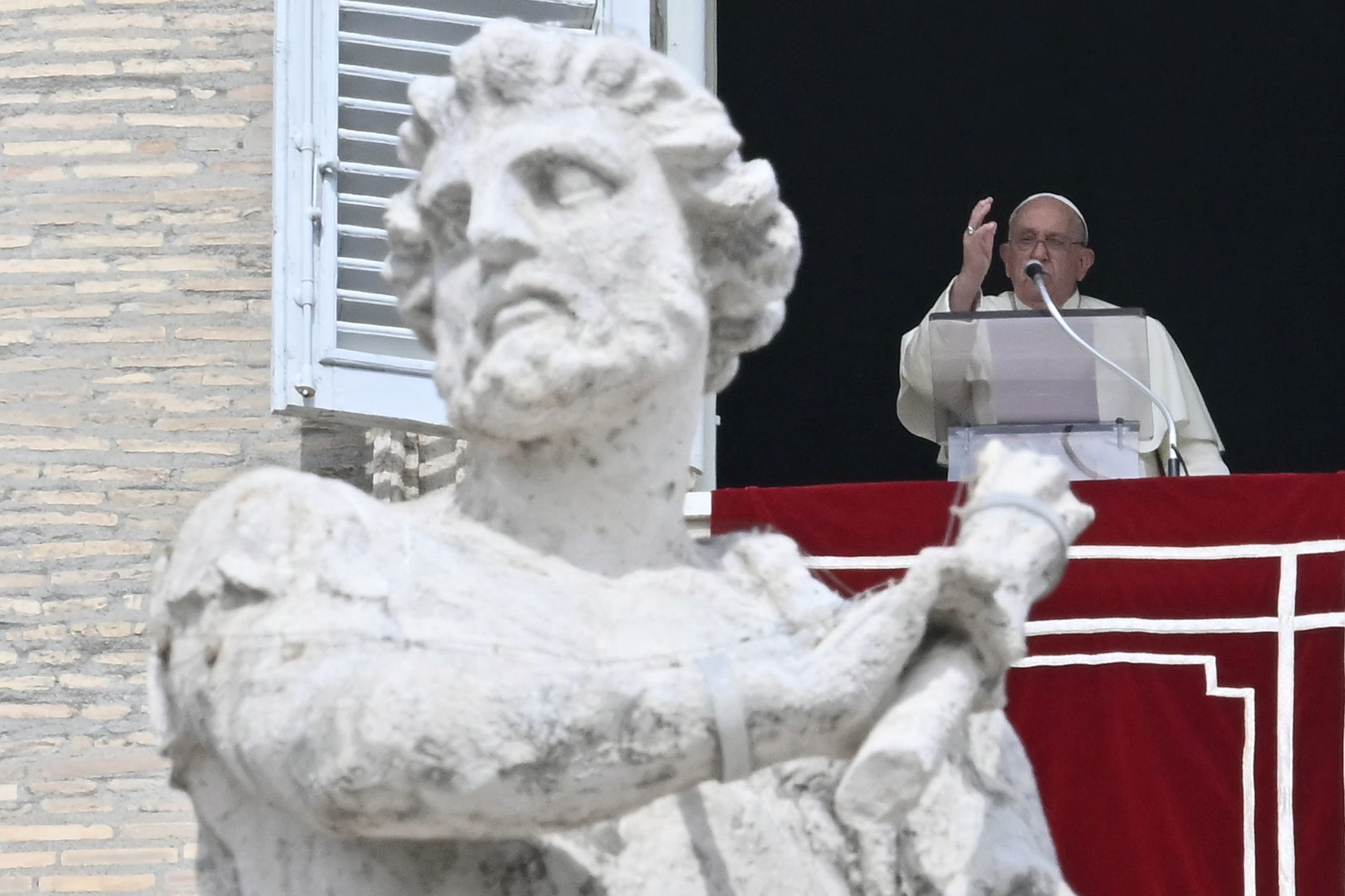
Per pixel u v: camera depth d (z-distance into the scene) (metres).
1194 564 17.28
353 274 19.52
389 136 19.77
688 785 7.86
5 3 22.69
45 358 21.67
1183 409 25.05
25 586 21.02
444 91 9.03
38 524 21.17
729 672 7.84
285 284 19.36
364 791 7.70
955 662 8.00
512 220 8.62
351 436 21.22
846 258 34.88
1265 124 34.66
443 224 8.94
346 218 19.62
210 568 8.20
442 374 8.85
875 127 34.97
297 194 19.47
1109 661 17.09
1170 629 17.12
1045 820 9.43
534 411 8.60
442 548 8.45
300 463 21.20
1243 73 34.62
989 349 19.19
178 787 8.68
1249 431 34.44
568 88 8.86
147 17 22.66
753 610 8.80
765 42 35.06
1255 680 17.02
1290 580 17.17
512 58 8.85
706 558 9.05
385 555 8.27
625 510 8.80
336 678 7.86
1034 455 8.51
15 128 22.36
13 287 21.86
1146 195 34.81
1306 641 17.05
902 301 34.81
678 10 22.25
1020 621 8.01
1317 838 16.67
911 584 7.96
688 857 8.55
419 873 8.29
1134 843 16.72
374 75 19.81
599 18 20.33
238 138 22.38
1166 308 34.72
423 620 8.11
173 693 8.32
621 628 8.45
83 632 20.89
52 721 20.61
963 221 34.91
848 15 34.97
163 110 22.41
